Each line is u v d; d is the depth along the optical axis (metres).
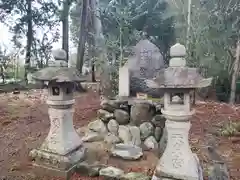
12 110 7.24
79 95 9.66
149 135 4.42
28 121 6.16
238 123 5.54
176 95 2.71
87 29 11.17
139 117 4.59
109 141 4.31
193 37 8.77
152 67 6.54
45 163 3.30
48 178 3.11
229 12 9.55
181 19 11.78
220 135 5.10
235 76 9.41
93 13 10.53
